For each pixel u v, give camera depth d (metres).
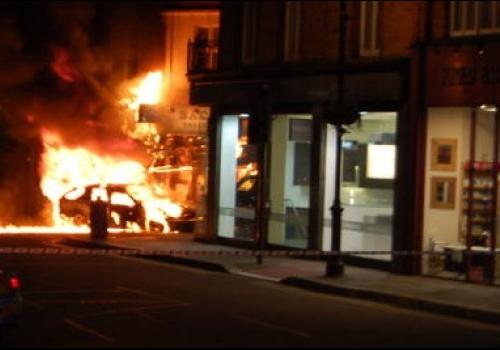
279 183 21.14
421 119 17.48
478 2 16.97
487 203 16.81
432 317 13.24
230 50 22.52
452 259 17.08
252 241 21.69
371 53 18.88
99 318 11.36
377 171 18.86
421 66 17.44
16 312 9.60
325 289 15.68
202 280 16.41
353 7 19.16
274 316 12.23
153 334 10.32
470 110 17.02
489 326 12.69
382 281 16.33
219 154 23.03
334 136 19.88
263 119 18.75
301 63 20.14
